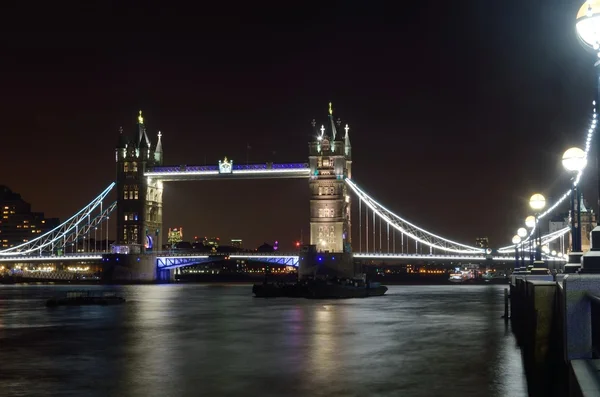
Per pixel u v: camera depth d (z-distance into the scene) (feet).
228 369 148.56
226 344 195.00
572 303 49.32
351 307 372.17
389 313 318.24
